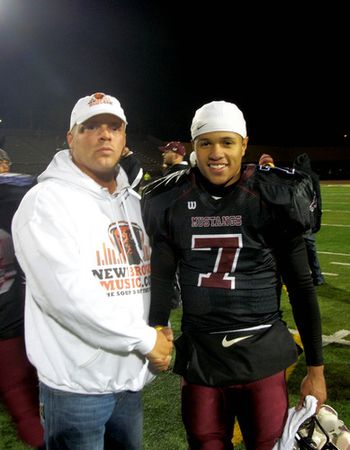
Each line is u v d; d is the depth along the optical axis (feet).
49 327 5.53
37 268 5.21
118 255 5.81
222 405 6.40
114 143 5.74
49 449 5.82
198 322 6.41
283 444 6.14
